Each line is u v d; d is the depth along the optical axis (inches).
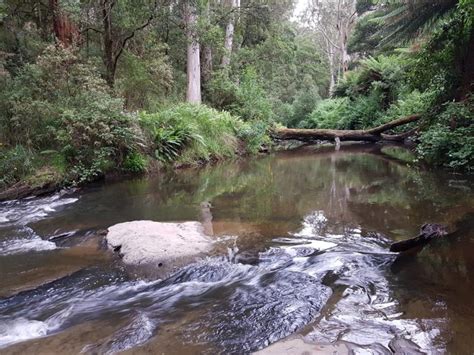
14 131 332.5
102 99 363.9
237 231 193.6
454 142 332.2
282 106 997.2
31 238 203.2
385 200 247.6
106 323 114.7
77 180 339.3
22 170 312.3
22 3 459.2
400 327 103.8
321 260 152.4
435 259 148.4
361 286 129.8
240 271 146.9
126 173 389.1
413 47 589.3
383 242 170.7
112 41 483.5
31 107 326.0
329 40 1407.5
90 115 346.9
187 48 627.2
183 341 102.4
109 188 332.8
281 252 161.8
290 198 271.4
